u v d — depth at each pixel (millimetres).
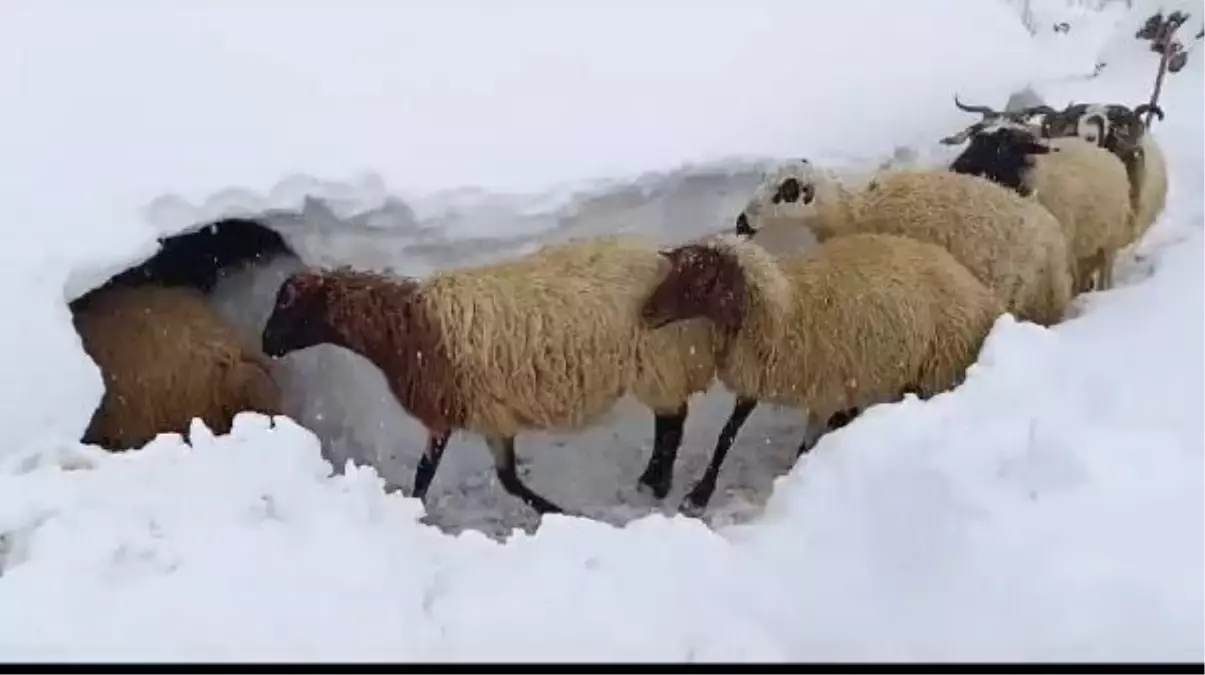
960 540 4121
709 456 6797
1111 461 4527
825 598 4004
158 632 3662
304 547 4090
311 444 4793
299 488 4492
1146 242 8648
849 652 3725
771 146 7246
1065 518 4227
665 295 5797
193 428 4738
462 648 3680
